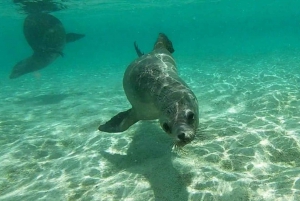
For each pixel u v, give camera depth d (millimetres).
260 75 3770
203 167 1285
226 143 1531
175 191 1135
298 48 7508
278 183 1113
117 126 1476
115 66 8023
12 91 4727
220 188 1121
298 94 2521
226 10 16359
